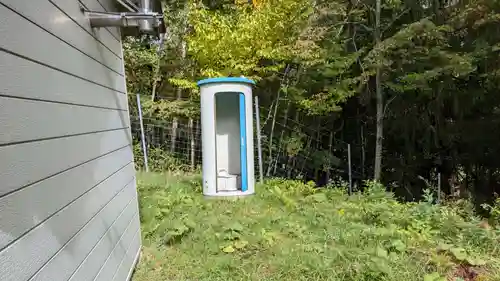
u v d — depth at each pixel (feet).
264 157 25.05
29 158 3.84
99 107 6.89
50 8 4.67
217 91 15.49
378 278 8.43
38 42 4.25
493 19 18.80
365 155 29.32
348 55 23.02
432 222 11.80
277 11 21.25
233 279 8.62
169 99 28.27
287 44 21.71
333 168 28.14
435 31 19.16
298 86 23.95
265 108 24.91
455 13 20.75
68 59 5.28
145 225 11.55
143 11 8.53
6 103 3.44
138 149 25.80
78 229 5.25
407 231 11.21
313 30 21.39
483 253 10.13
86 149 5.87
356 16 23.18
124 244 8.14
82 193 5.52
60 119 4.82
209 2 27.40
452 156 27.78
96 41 6.94
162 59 28.19
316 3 22.09
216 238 10.68
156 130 27.22
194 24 22.43
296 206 14.34
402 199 25.29
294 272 8.74
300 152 26.91
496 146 26.18
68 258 4.82
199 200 14.93
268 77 23.50
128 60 27.99
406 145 28.30
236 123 17.24
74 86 5.49
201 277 8.71
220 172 17.15
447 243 10.62
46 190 4.23
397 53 20.62
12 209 3.43
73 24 5.61
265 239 10.69
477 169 27.78
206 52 22.24
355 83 23.39
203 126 15.89
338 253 9.35
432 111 25.90
